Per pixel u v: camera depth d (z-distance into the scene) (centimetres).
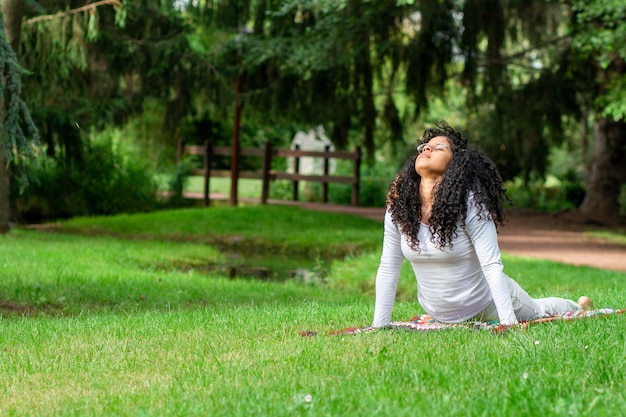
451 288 605
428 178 592
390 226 616
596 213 2836
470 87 2514
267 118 2772
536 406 389
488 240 583
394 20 2345
